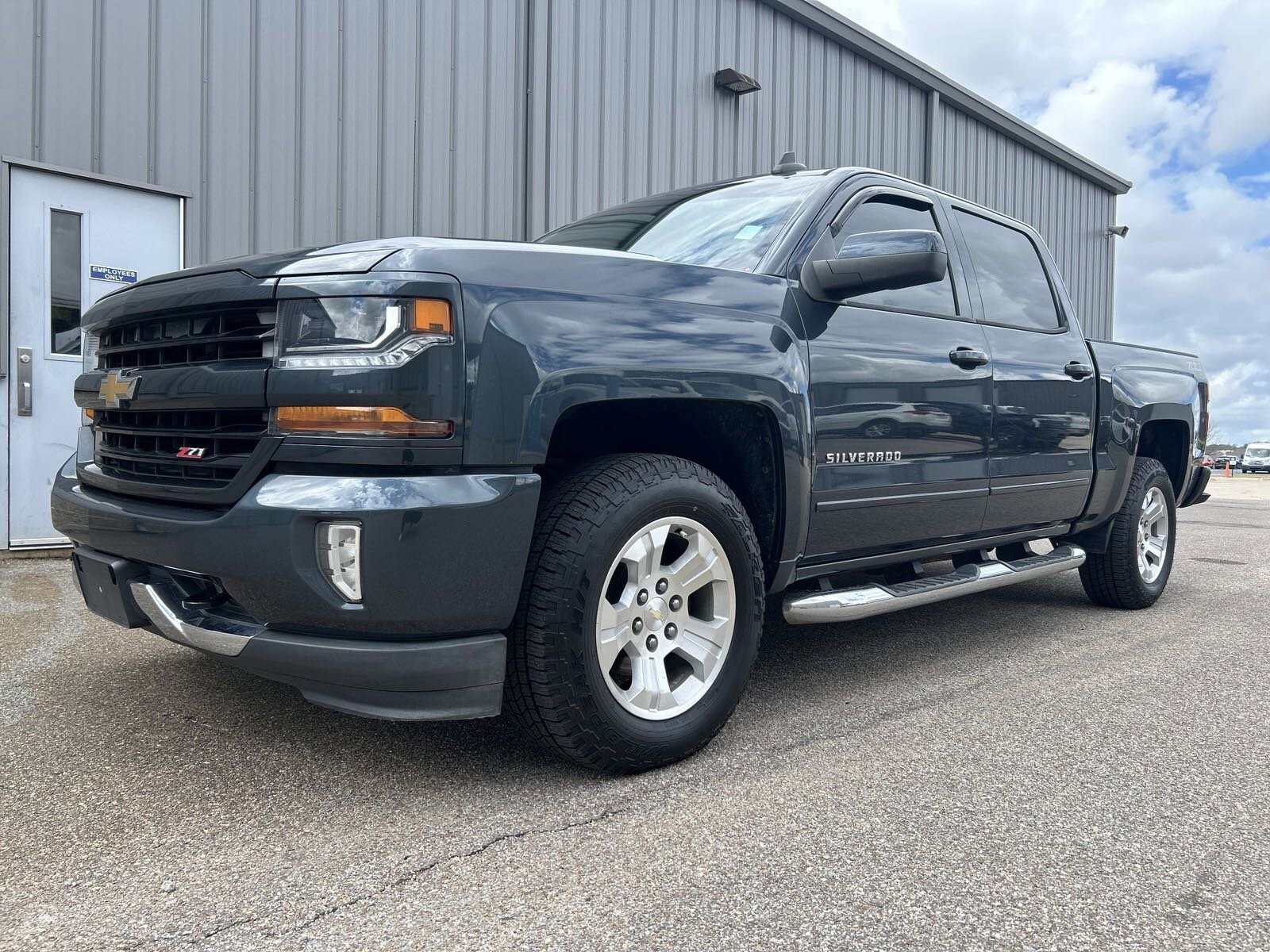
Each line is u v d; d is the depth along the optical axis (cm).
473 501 187
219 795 207
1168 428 481
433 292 187
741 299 246
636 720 217
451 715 193
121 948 146
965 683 310
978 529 339
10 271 516
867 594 289
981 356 323
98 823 192
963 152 1292
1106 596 442
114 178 546
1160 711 279
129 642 338
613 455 225
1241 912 161
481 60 718
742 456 262
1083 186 1577
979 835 191
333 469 188
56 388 534
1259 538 807
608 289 218
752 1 960
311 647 188
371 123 656
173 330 216
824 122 1060
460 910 159
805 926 155
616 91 826
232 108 591
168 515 206
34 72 519
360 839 185
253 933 151
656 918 156
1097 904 164
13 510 523
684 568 231
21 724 251
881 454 284
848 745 246
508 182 741
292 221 620
